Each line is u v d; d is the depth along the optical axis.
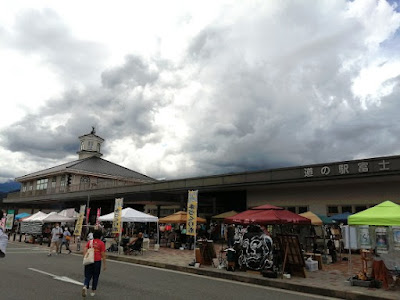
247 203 24.12
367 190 18.25
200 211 27.92
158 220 17.92
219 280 9.81
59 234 16.41
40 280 8.43
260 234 10.72
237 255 10.97
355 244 9.27
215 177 22.30
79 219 19.00
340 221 17.77
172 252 17.16
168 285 8.48
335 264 13.38
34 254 15.68
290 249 10.12
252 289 8.52
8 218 26.23
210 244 12.34
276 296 7.72
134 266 12.59
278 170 19.12
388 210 8.59
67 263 12.38
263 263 10.16
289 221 10.09
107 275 9.88
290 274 10.00
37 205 46.75
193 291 7.79
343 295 7.87
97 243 7.04
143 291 7.53
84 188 37.28
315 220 13.95
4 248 5.38
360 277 8.73
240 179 20.86
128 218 16.73
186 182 24.02
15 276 8.94
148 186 26.81
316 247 14.65
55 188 40.84
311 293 8.34
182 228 21.28
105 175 41.62
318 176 17.27
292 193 21.72
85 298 6.59
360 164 15.79
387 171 14.88
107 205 40.09
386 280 8.55
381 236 8.76
